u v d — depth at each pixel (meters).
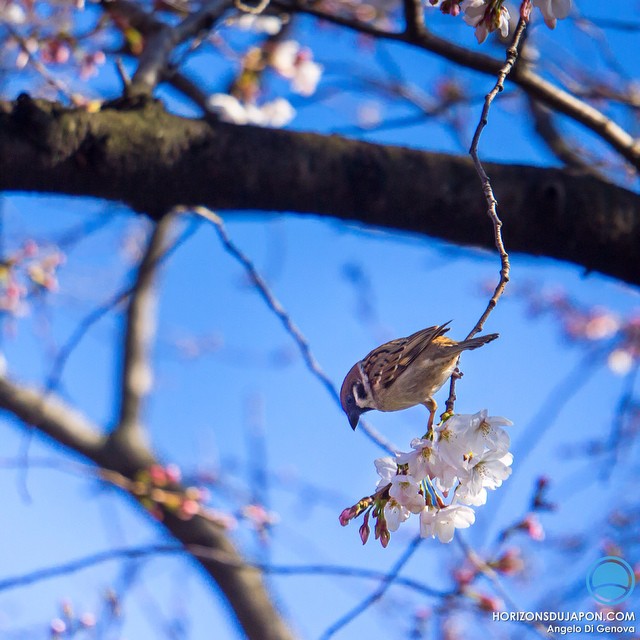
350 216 6.43
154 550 6.25
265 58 9.30
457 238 6.52
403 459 3.83
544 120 9.66
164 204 6.22
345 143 6.37
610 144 7.33
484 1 4.34
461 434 3.81
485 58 7.08
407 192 6.30
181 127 6.04
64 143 5.71
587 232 6.42
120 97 6.08
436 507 3.93
